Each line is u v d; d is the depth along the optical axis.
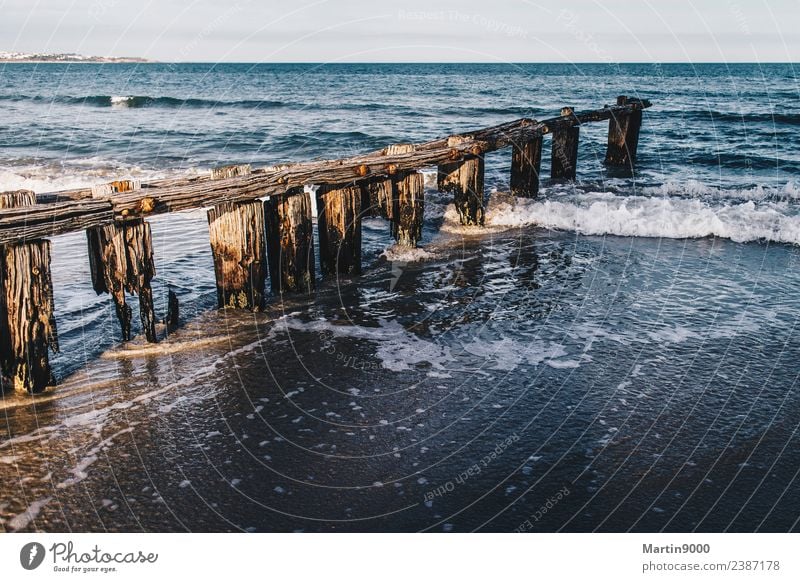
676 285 7.66
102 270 5.64
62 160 17.41
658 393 5.24
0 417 4.83
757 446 4.53
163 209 5.76
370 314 6.80
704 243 9.34
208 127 24.47
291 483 4.18
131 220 5.67
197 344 6.05
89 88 48.34
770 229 9.63
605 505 3.99
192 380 5.40
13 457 4.36
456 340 6.23
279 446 4.55
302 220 7.08
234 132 23.02
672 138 21.64
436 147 10.12
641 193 12.69
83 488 4.09
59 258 8.56
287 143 20.94
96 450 4.46
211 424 4.79
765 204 11.47
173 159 18.06
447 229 9.98
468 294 7.38
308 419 4.88
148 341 6.06
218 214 6.53
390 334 6.34
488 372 5.61
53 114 29.12
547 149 19.14
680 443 4.58
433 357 5.89
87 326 6.42
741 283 7.71
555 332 6.40
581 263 8.46
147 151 19.34
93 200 5.41
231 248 6.60
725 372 5.57
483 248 9.07
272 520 3.86
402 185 8.53
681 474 4.25
